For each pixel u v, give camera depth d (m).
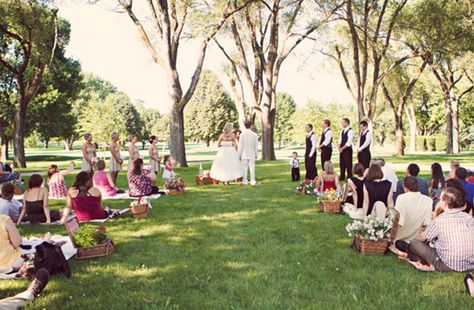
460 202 4.67
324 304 3.81
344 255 5.32
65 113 38.25
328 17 22.27
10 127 34.47
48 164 29.09
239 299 3.99
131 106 71.50
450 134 34.00
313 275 4.62
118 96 71.06
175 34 19.14
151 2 19.06
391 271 4.70
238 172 12.78
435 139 53.22
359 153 12.21
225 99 60.66
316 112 56.50
